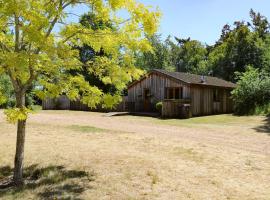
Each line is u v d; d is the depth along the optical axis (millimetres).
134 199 8320
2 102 9711
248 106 31984
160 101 33750
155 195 8570
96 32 9539
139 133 17719
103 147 13664
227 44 68125
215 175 10195
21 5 7898
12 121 8273
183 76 35219
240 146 14938
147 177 9867
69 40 10078
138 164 11062
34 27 8062
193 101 32094
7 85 30828
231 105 38375
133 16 9047
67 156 12125
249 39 62188
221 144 15281
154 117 30219
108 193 8688
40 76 10164
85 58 36312
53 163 11305
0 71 8398
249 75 33344
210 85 33562
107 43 9633
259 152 13656
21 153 9664
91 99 9750
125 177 9852
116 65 9836
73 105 39031
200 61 78000
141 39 9492
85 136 16328
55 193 8703
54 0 8836
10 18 8828
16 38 8914
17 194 8688
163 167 10812
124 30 9508
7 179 10234
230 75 63531
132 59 9859
